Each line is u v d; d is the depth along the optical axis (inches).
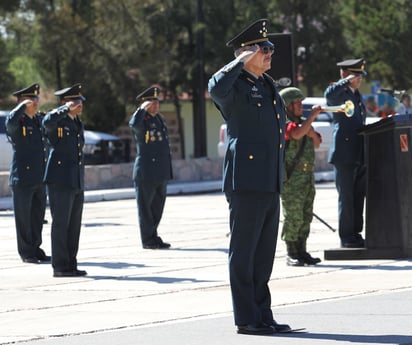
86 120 2185.0
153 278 622.2
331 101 676.1
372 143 652.7
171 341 422.9
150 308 512.4
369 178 655.1
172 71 2004.2
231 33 2014.0
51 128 648.4
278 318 466.6
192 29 2004.2
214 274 632.4
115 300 543.5
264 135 432.5
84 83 2014.0
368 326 441.7
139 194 786.8
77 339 436.5
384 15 2226.9
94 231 925.2
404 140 645.3
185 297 544.7
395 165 646.5
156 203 793.6
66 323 478.3
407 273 598.2
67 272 645.9
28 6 1987.0
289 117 637.9
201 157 1756.9
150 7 1985.7
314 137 640.4
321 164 1717.5
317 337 422.9
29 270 687.7
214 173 1642.5
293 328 442.9
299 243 650.2
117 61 1977.1
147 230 786.8
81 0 2078.0
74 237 652.1
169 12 1987.0
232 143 434.6
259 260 443.5
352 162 673.6
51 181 642.8
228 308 504.7
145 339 429.7
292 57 874.1
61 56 2010.3
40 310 520.4
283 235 646.5
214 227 932.0
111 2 1951.3
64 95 663.8
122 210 1173.1
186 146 2687.0
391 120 641.6
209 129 2711.6
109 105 2128.4
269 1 2049.7
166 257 728.3
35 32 1988.2
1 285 614.9
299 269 630.5
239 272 434.6
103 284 605.3
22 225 734.5
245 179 429.7
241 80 433.4
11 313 514.3
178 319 477.1
